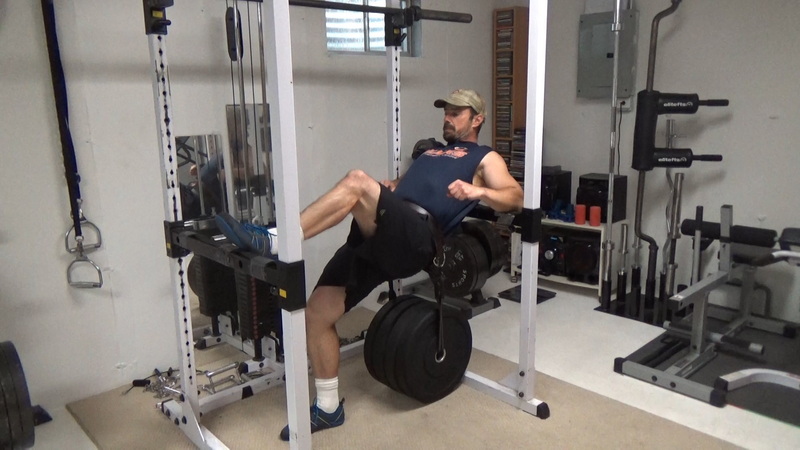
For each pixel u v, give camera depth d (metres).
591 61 3.94
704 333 2.85
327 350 2.35
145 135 2.68
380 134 3.73
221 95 2.91
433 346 2.48
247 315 2.70
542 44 2.13
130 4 2.56
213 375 2.71
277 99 1.53
